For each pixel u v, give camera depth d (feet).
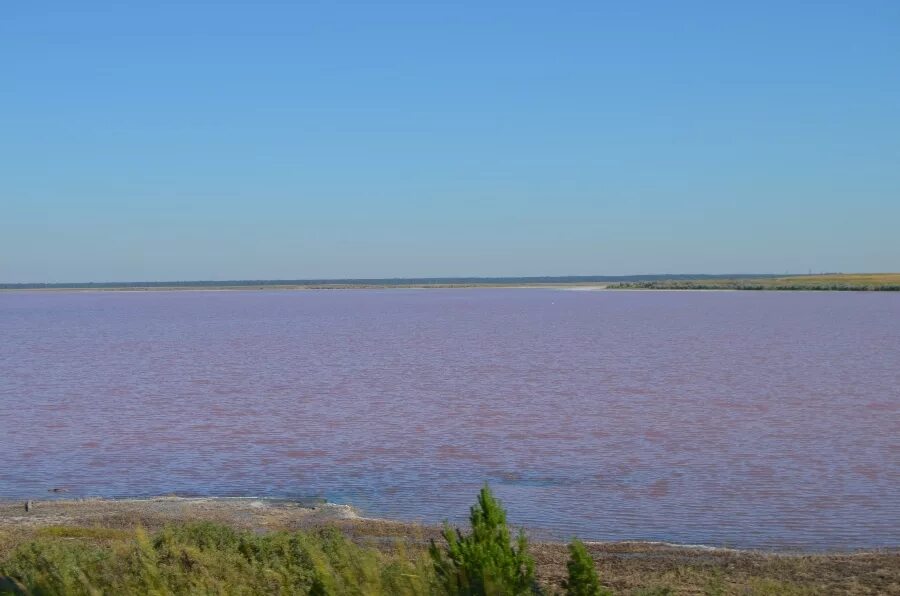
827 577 54.03
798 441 114.21
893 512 76.95
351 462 102.89
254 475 96.27
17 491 89.71
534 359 250.78
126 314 622.13
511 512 78.43
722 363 233.96
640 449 109.29
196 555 44.34
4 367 238.48
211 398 166.30
